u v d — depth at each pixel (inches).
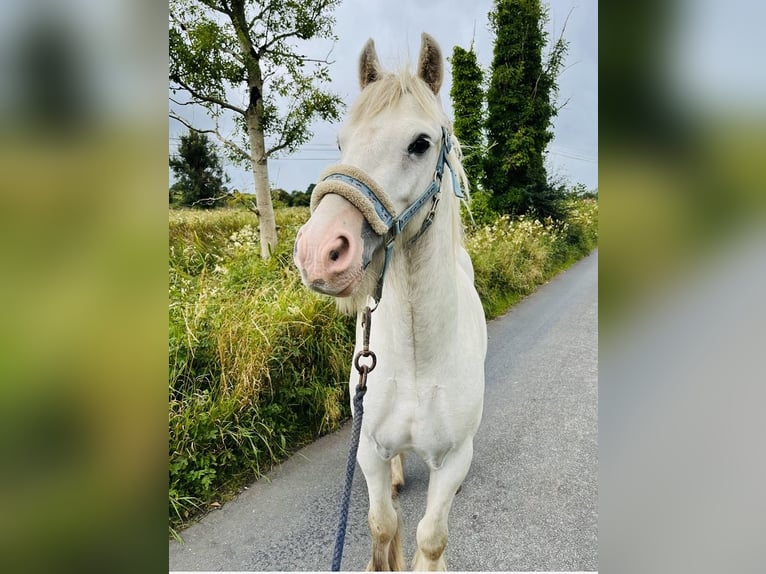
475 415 59.4
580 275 319.3
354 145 45.1
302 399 106.7
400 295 51.7
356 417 48.3
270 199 185.3
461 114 418.0
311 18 169.2
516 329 192.4
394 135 44.6
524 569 71.0
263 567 71.4
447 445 57.5
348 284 40.1
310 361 112.3
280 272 142.6
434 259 51.0
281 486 90.2
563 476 93.7
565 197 456.1
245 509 83.9
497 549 74.9
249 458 94.3
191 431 87.5
